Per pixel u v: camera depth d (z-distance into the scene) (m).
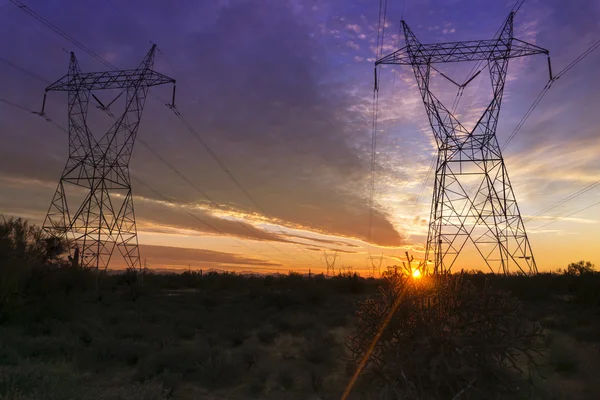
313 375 12.09
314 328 21.28
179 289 57.06
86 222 48.88
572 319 23.02
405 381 9.44
